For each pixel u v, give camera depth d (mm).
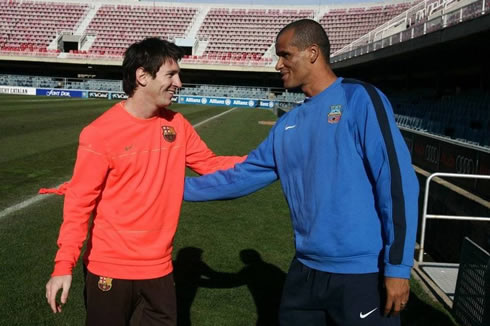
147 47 2016
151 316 2201
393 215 1788
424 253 5492
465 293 3283
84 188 2016
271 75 39938
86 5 42812
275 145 2143
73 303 3430
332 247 1925
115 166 2051
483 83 13992
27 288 3607
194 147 2395
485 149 5000
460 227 4953
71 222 2006
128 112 2084
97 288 2119
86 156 2002
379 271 1924
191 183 2418
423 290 3938
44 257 4238
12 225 5148
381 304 1921
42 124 15406
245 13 42969
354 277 1915
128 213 2084
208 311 3424
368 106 1844
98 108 23438
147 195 2092
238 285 3891
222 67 37969
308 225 1997
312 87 2041
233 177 2328
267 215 6152
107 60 37750
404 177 1783
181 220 5777
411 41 13453
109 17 42438
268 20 42500
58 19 41812
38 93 35938
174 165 2188
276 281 3994
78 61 37719
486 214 4363
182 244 4875
